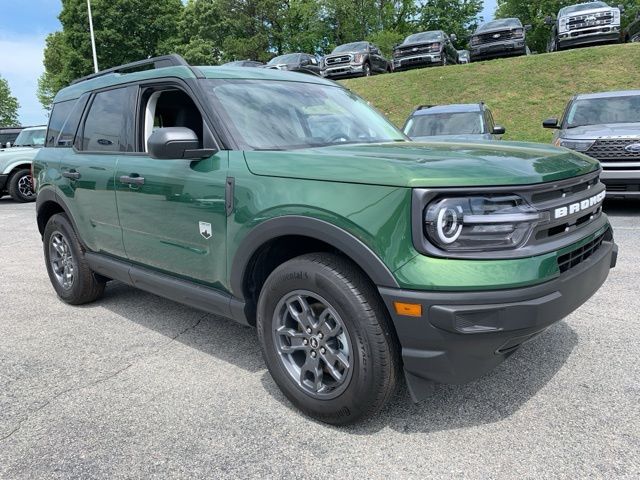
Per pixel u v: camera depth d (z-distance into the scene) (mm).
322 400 2613
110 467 2375
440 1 42688
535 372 3105
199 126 3580
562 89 15828
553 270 2316
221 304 3094
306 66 21766
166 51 42094
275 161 2750
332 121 3562
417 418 2686
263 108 3336
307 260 2588
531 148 2951
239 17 43000
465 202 2221
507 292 2191
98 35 39844
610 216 7938
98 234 4102
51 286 5434
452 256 2211
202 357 3537
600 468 2240
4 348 3781
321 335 2596
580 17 17297
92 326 4195
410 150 2773
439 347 2252
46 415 2834
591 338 3549
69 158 4367
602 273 2777
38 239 8117
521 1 38781
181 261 3324
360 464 2338
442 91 17578
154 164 3428
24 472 2357
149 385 3146
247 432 2619
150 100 3721
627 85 15008
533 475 2215
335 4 40500
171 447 2512
